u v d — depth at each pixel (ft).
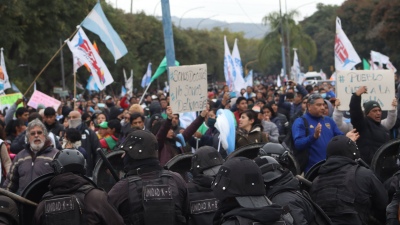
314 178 24.00
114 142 40.75
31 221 20.42
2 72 57.82
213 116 42.42
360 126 32.60
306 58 274.36
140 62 220.02
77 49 53.98
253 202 14.79
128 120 44.86
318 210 18.69
